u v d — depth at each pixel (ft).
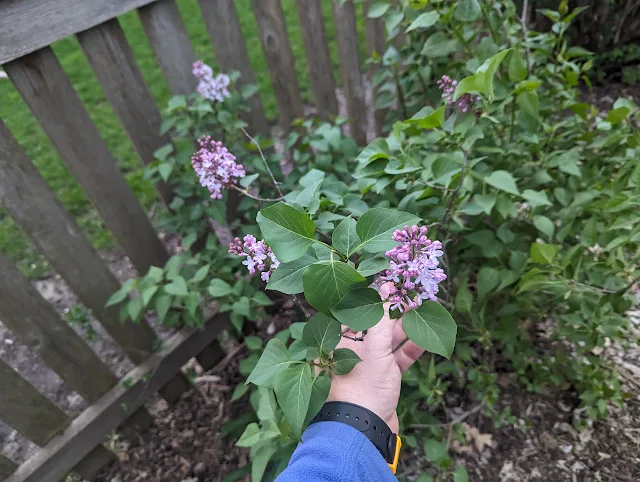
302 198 2.09
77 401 4.07
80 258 3.15
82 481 3.72
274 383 1.43
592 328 2.79
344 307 1.33
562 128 3.28
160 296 3.34
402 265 1.33
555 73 3.22
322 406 1.54
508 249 2.92
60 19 2.73
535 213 2.88
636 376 3.43
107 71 3.12
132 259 3.59
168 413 4.02
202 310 3.87
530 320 3.86
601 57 5.93
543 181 2.74
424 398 3.46
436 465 3.00
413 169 2.10
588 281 2.90
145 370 3.68
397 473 3.17
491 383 3.11
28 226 2.85
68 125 2.96
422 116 2.56
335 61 7.18
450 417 3.46
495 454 3.26
